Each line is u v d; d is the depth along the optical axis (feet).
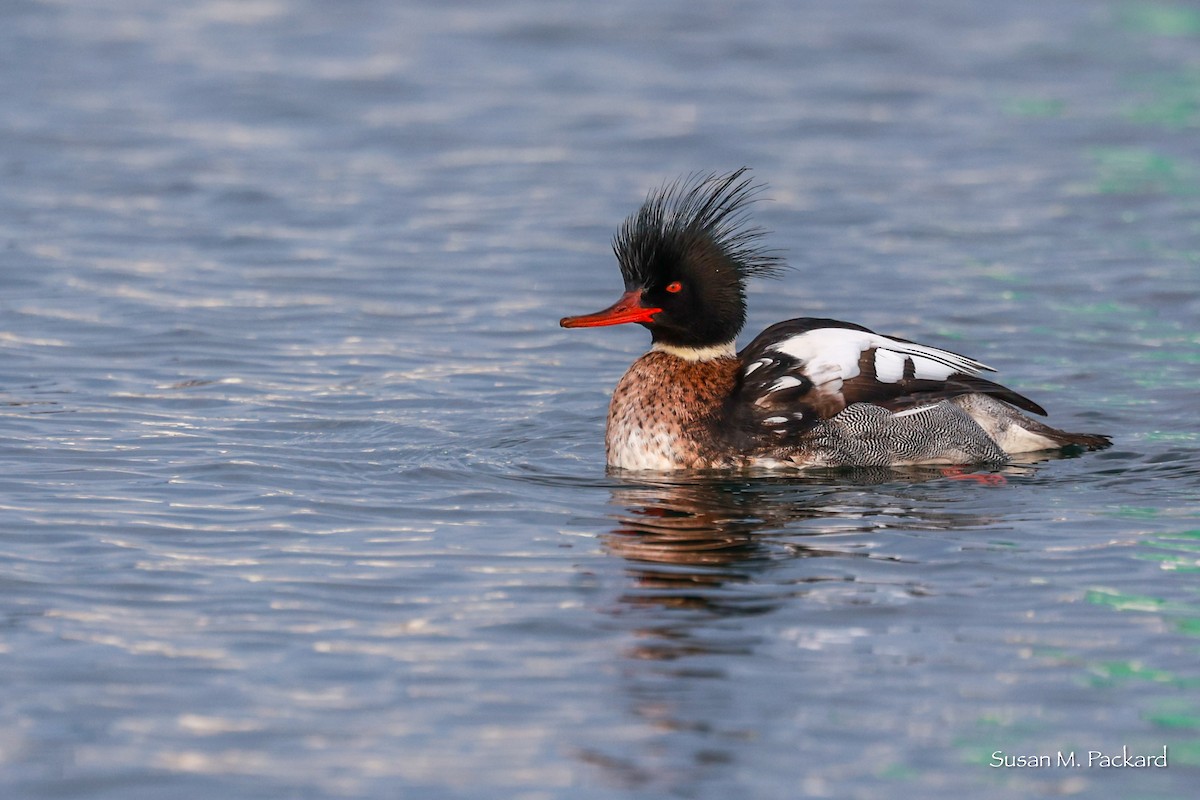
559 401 54.65
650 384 47.57
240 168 88.69
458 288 69.51
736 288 48.29
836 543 39.09
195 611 34.40
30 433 48.93
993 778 27.37
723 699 30.14
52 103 100.48
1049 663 31.63
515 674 31.22
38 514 40.98
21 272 69.56
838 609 34.45
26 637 32.83
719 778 27.35
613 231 78.38
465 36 119.96
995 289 68.33
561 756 28.04
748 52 115.65
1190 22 124.67
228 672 31.22
